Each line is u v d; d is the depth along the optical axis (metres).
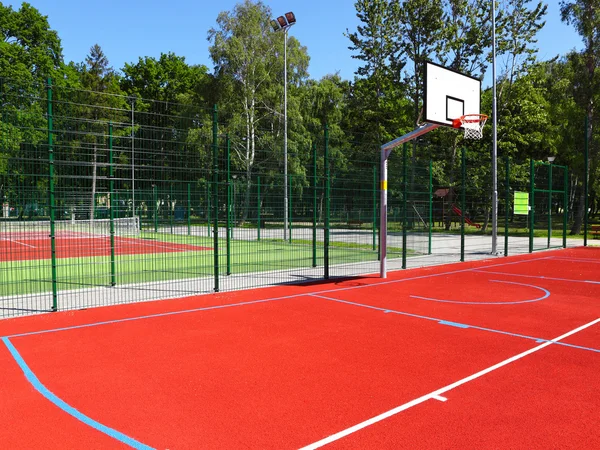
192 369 5.43
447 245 22.25
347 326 7.40
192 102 42.78
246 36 40.22
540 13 31.64
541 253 19.22
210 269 13.91
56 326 7.36
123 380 5.08
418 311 8.47
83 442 3.75
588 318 7.99
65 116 9.50
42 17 43.41
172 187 13.66
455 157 32.22
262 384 4.97
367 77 37.06
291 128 40.34
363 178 17.11
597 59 31.78
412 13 31.62
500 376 5.22
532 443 3.73
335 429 3.96
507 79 32.75
